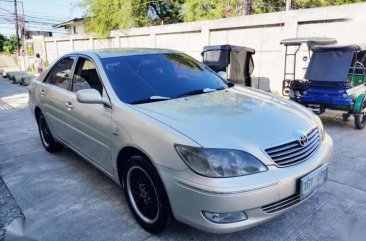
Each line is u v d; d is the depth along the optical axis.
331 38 7.29
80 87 3.28
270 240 2.36
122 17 16.14
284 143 2.13
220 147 1.99
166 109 2.48
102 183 3.41
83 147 3.26
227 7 14.09
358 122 5.41
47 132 4.36
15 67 29.59
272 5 16.03
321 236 2.40
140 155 2.39
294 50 8.74
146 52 3.40
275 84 9.37
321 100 5.71
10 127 6.02
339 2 14.91
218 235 2.42
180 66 3.35
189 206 2.03
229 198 1.89
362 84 6.30
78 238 2.46
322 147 2.51
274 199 2.01
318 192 3.07
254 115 2.42
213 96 2.88
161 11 20.84
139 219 2.57
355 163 3.81
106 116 2.71
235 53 8.41
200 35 11.19
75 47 20.03
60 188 3.31
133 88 2.82
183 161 2.02
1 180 3.55
